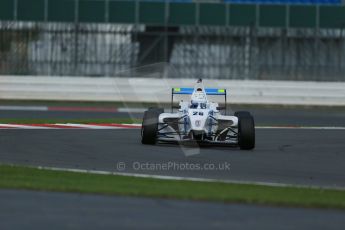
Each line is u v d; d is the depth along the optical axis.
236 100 76.38
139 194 25.42
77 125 53.12
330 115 67.38
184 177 31.39
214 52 80.81
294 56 81.38
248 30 81.00
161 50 80.88
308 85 76.81
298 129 54.12
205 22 80.94
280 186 29.20
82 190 25.91
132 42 80.50
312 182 31.31
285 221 22.11
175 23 80.88
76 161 35.50
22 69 79.94
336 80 81.31
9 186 26.38
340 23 81.38
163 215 22.42
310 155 39.66
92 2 80.25
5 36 79.81
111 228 20.58
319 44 81.38
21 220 21.22
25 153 38.03
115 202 24.17
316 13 81.38
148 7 80.75
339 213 23.58
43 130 49.38
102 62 80.38
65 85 76.94
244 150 40.66
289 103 76.62
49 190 25.92
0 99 76.69
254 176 32.38
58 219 21.47
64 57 80.19
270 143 44.62
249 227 21.17
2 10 79.81
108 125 53.66
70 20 80.19
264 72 81.00
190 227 20.95
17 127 50.88
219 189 27.52
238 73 80.75
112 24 80.50
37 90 76.88
